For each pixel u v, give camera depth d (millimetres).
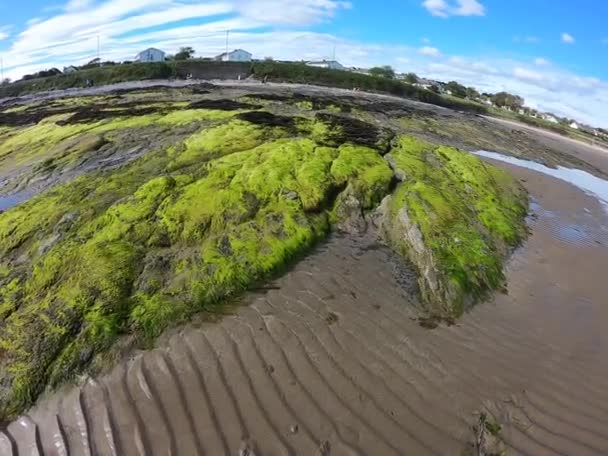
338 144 16500
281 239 10844
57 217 11883
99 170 17062
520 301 10164
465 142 28016
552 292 10734
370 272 10438
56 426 6789
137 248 10086
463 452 6539
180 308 8672
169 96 37156
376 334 8539
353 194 12805
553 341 8969
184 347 7945
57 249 10148
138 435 6586
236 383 7332
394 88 55812
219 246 10336
